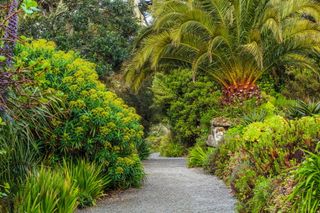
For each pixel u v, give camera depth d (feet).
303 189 12.35
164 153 61.87
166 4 38.27
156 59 38.78
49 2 55.83
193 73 36.86
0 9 13.97
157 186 27.22
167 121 60.64
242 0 38.55
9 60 14.75
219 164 31.53
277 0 38.75
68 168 21.76
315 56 45.85
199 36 40.11
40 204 16.02
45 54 23.99
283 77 51.52
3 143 15.60
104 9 58.18
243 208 17.57
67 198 17.47
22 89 15.39
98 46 53.62
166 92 56.90
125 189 25.84
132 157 26.20
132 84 45.19
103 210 20.70
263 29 37.60
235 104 41.65
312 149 18.15
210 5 39.14
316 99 46.21
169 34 38.47
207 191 25.38
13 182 16.96
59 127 22.66
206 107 53.98
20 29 49.75
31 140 17.51
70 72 23.98
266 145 20.54
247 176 19.38
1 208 15.40
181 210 20.58
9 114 15.48
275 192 14.70
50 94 18.97
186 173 33.71
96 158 23.93
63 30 52.70
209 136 43.32
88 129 23.38
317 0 47.21
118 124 24.77
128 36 59.62
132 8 61.57
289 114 31.91
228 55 41.16
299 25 38.45
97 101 24.16
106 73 53.88
